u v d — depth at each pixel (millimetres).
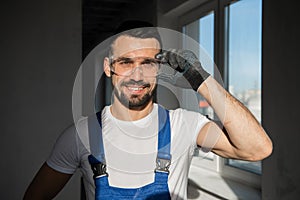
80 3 2172
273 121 1718
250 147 831
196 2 2697
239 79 2387
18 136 2094
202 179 2430
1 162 2070
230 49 2508
